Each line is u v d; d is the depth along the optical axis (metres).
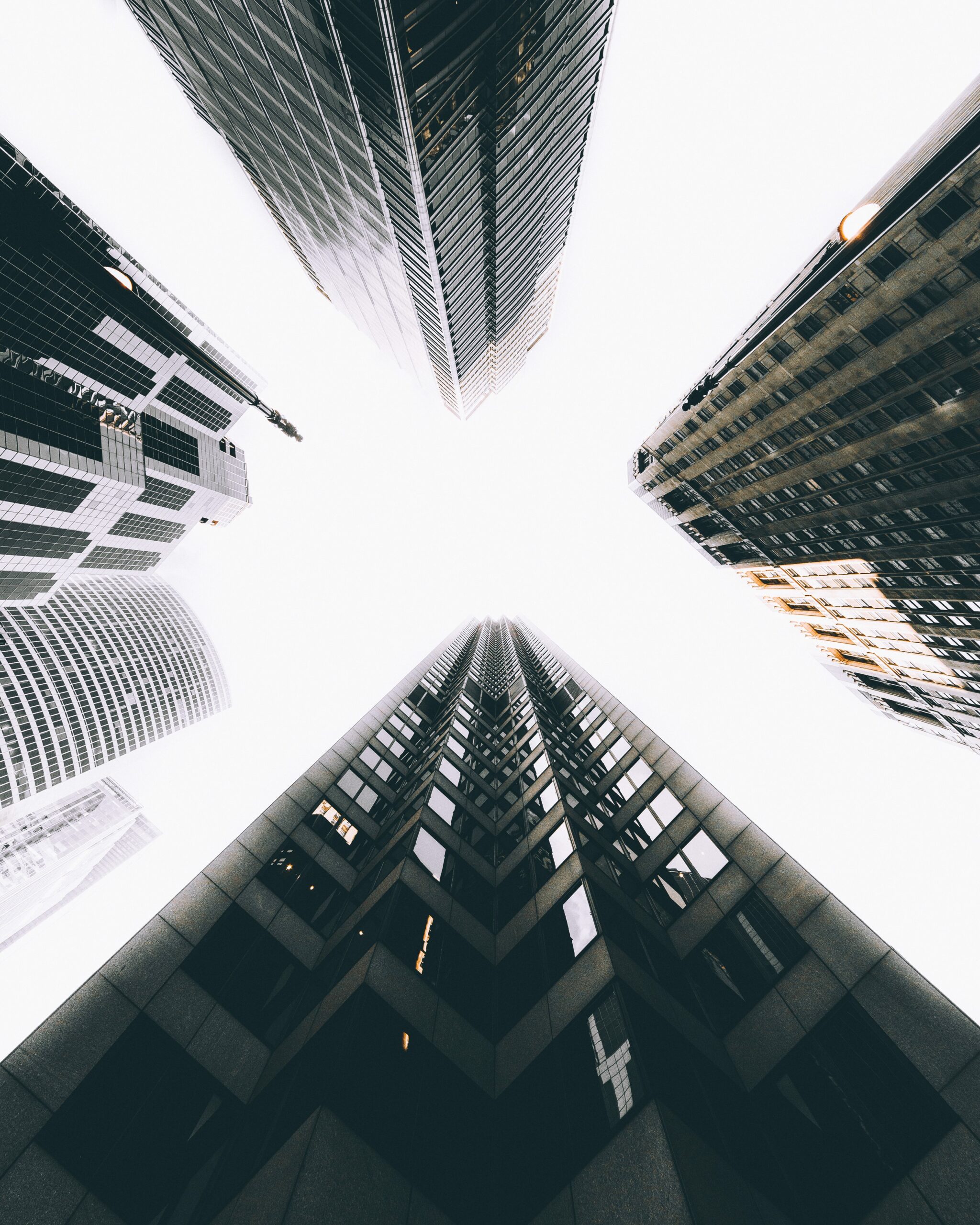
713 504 94.19
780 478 75.06
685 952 17.80
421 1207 10.60
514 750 35.69
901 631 87.00
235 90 54.22
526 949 17.30
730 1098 13.05
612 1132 11.06
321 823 24.48
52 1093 12.98
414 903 17.53
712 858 20.44
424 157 39.00
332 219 66.12
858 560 79.19
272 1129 12.16
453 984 16.02
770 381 61.78
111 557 123.38
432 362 88.00
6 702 126.56
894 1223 10.98
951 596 71.81
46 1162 12.09
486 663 77.94
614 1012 13.02
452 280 58.66
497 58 35.69
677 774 25.17
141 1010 15.14
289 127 51.22
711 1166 10.06
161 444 111.94
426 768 29.94
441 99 35.44
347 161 46.94
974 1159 11.38
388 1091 12.07
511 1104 12.95
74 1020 14.24
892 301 45.88
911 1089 12.85
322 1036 13.62
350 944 17.39
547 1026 14.27
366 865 23.70
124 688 161.25
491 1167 11.88
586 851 19.64
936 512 61.72
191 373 112.88
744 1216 9.61
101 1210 11.88
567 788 25.11
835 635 105.50
